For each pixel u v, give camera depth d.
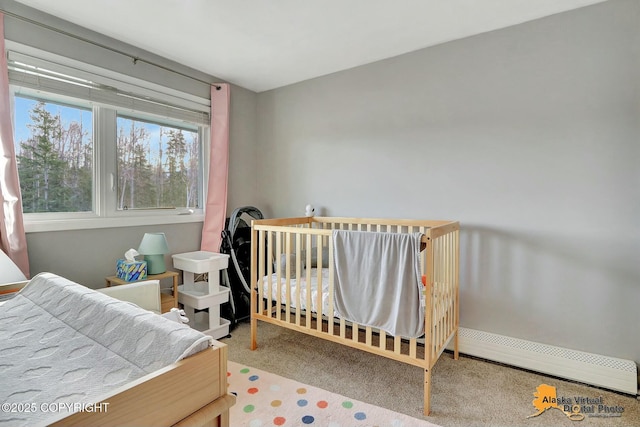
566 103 2.05
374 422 1.65
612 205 1.94
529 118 2.16
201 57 2.68
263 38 2.36
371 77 2.79
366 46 2.49
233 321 2.83
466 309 2.40
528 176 2.17
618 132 1.92
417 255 1.73
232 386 1.96
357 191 2.89
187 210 2.99
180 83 2.82
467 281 2.40
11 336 0.97
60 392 0.72
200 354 0.73
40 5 1.95
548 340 2.13
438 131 2.49
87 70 2.23
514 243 2.23
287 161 3.33
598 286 1.98
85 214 2.30
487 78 2.29
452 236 2.16
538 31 2.12
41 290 1.26
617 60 1.91
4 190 1.87
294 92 3.26
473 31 2.28
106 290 1.75
